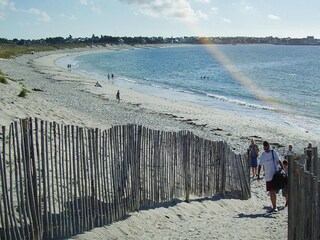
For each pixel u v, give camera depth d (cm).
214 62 14988
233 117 3872
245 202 1262
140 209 985
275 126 3494
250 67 11888
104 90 5612
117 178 915
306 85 7112
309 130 3428
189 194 1165
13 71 7075
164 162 1061
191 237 855
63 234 789
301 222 680
